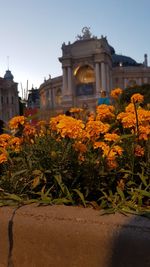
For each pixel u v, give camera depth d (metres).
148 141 2.98
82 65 99.31
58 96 116.94
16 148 3.46
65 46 101.50
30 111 4.49
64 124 2.80
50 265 2.21
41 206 2.55
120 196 2.59
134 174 2.80
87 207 2.55
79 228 2.13
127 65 127.56
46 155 2.91
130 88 24.55
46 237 2.22
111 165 2.77
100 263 2.06
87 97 97.94
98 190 2.75
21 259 2.31
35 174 2.87
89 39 99.62
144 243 1.96
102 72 97.94
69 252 2.15
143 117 3.08
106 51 99.00
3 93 119.38
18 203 2.64
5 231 2.37
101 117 3.75
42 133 3.51
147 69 116.25
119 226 2.07
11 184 3.00
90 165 2.74
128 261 2.00
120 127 3.57
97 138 3.06
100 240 2.06
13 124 3.63
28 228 2.28
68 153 2.81
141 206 2.47
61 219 2.24
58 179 2.70
